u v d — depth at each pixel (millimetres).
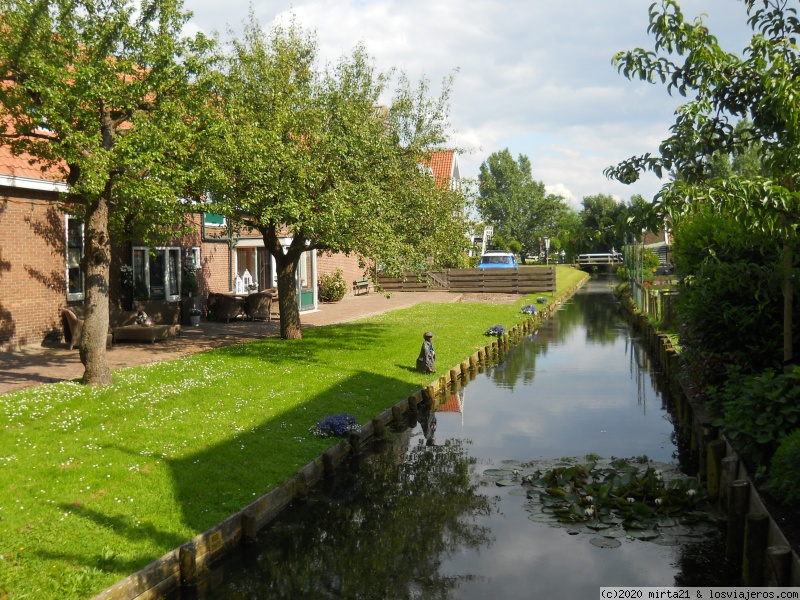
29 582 5535
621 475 9133
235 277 25656
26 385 11391
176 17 11328
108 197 11055
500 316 26688
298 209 14297
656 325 20641
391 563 6922
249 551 7141
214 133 11852
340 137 14914
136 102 11414
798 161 6328
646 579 6520
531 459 10203
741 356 9594
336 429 10195
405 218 16625
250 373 13211
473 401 14133
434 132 17781
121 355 14898
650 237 47188
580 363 18844
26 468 7551
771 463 7051
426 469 9758
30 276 15773
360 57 16984
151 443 8727
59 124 10070
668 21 6691
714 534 7438
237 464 8539
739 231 10078
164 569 6113
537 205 75562
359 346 17203
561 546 7250
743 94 6836
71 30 10688
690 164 7301
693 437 10242
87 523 6582
